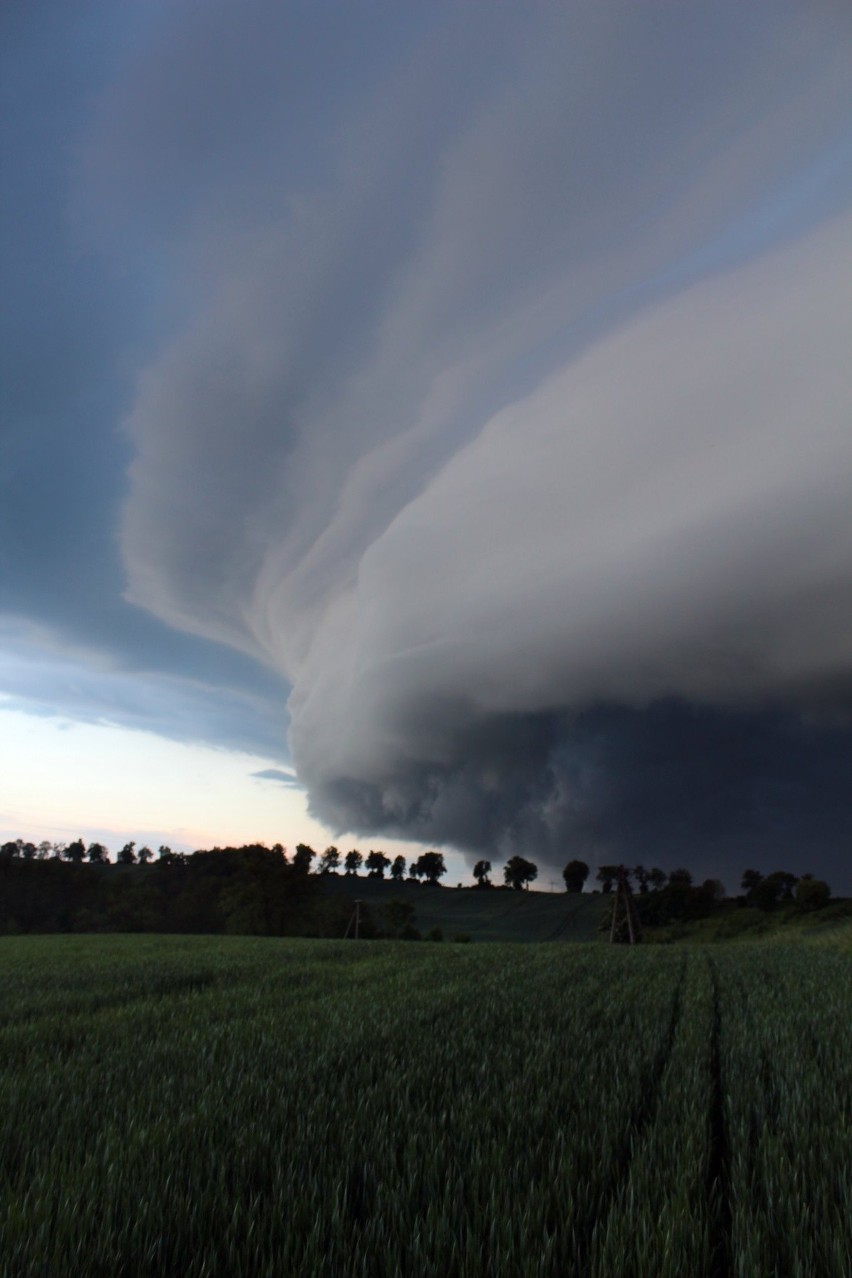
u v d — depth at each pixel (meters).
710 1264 2.89
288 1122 4.64
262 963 20.30
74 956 25.06
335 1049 7.14
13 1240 3.05
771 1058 6.73
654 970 17.67
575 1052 6.91
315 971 17.59
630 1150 4.22
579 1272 2.81
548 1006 10.55
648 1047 7.16
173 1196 3.39
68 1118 4.92
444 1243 2.91
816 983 14.40
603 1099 4.91
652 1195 3.46
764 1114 4.82
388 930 94.75
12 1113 5.12
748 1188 3.50
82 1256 2.92
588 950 26.58
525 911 132.38
